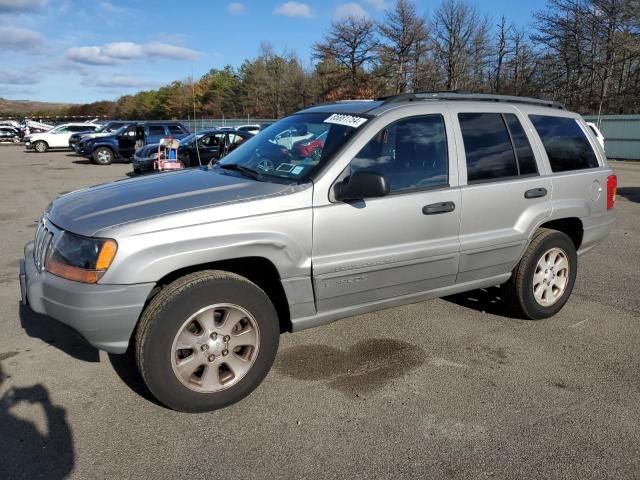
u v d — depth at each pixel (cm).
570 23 3956
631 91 3759
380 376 364
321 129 379
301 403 329
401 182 364
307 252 331
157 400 320
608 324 459
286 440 292
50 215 335
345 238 341
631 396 342
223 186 340
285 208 321
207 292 300
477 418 315
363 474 266
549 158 446
